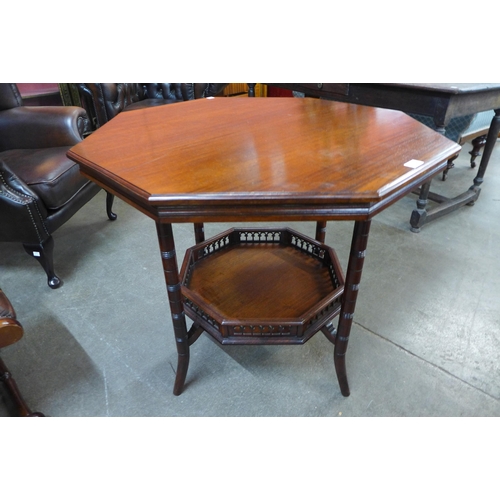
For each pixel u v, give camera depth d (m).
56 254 1.66
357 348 1.19
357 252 0.76
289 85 1.95
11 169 1.37
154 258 1.63
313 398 1.05
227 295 1.02
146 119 1.09
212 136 0.92
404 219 1.92
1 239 1.34
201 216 0.66
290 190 0.64
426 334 1.24
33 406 1.03
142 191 0.65
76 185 1.51
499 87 1.46
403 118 1.05
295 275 1.10
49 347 1.20
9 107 1.69
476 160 2.58
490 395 1.05
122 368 1.14
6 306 0.81
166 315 1.33
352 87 1.66
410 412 1.01
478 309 1.33
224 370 1.13
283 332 0.91
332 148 0.82
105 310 1.35
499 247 1.68
